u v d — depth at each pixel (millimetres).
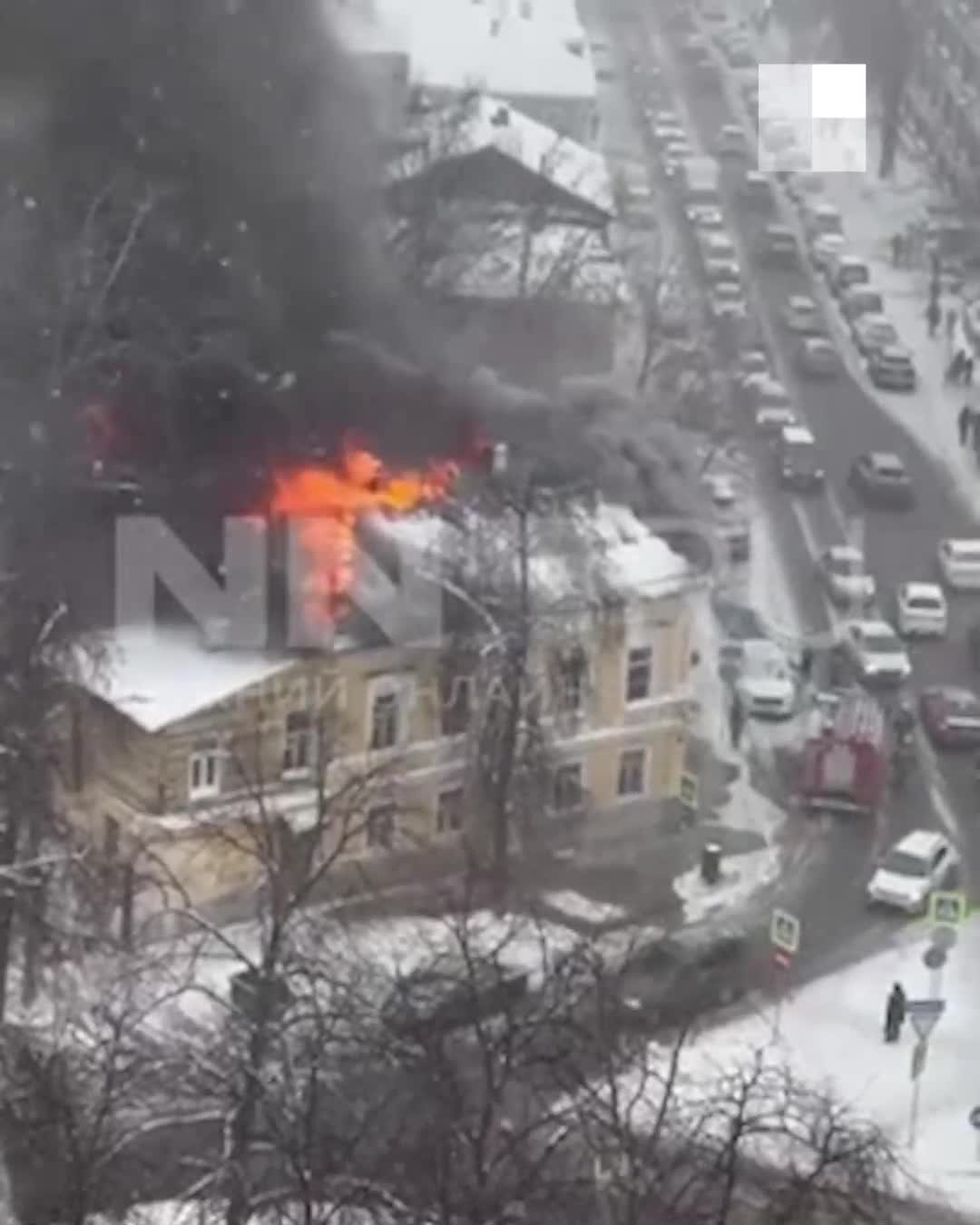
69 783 97812
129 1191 70812
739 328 166375
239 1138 67312
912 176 194500
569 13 194375
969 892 110375
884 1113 95438
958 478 150625
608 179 168625
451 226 150750
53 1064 74125
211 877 97812
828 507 144250
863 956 105062
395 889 100625
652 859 108875
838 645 128875
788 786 115688
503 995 70438
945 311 171875
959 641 131750
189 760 98500
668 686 109938
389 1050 68250
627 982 100125
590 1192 65625
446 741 103500
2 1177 70625
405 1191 65938
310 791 100500
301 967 74938
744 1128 70062
